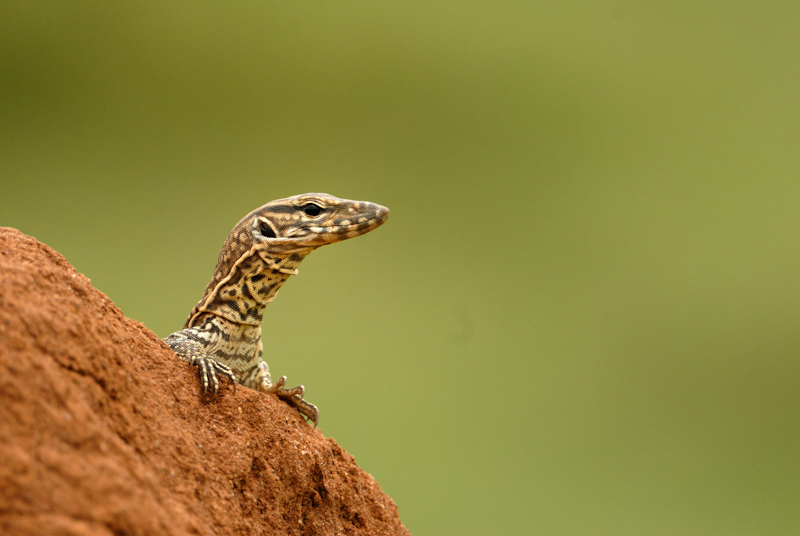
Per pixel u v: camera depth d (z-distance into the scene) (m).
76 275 9.88
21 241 9.62
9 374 7.20
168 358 10.96
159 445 9.10
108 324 9.62
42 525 6.28
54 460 6.88
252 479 10.68
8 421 6.88
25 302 8.20
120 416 8.67
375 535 12.88
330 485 12.37
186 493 8.89
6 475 6.41
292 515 11.59
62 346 8.16
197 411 10.80
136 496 7.33
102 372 8.58
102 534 6.63
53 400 7.42
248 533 9.87
